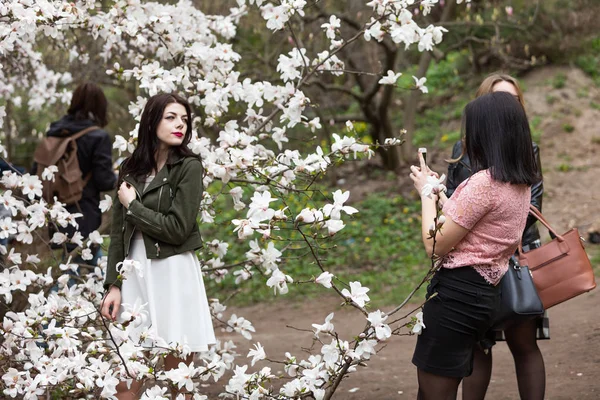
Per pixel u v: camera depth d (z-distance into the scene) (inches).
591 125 510.0
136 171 135.9
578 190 450.0
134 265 128.4
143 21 175.3
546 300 136.8
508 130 115.6
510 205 114.9
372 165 541.6
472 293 115.8
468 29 487.5
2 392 140.6
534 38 566.6
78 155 204.8
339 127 564.1
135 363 122.6
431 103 609.3
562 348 216.8
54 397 149.6
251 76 408.8
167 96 136.3
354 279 387.5
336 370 126.6
